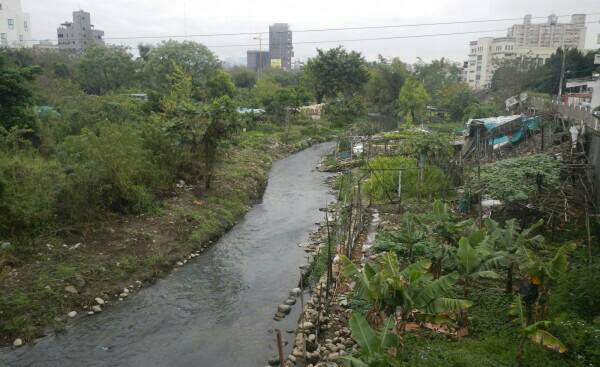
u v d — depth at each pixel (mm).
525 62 63938
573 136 25219
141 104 36312
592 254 14789
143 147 23609
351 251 17641
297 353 11844
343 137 44250
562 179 20438
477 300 12898
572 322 10547
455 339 11133
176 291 15672
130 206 20109
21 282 13867
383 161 29094
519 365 9578
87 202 18094
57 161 20359
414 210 23453
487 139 29641
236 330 13383
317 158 44469
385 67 82125
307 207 26906
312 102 76500
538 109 36125
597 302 11508
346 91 74312
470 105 59188
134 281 15727
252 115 27344
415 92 64875
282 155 45031
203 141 25203
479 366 9305
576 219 17688
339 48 71438
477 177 20594
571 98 43250
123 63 62625
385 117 73375
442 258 13352
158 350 12320
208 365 11711
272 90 69312
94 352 12086
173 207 21766
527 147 27891
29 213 15984
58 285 14133
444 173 26391
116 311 14102
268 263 18328
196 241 19422
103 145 19812
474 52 118875
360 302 13555
